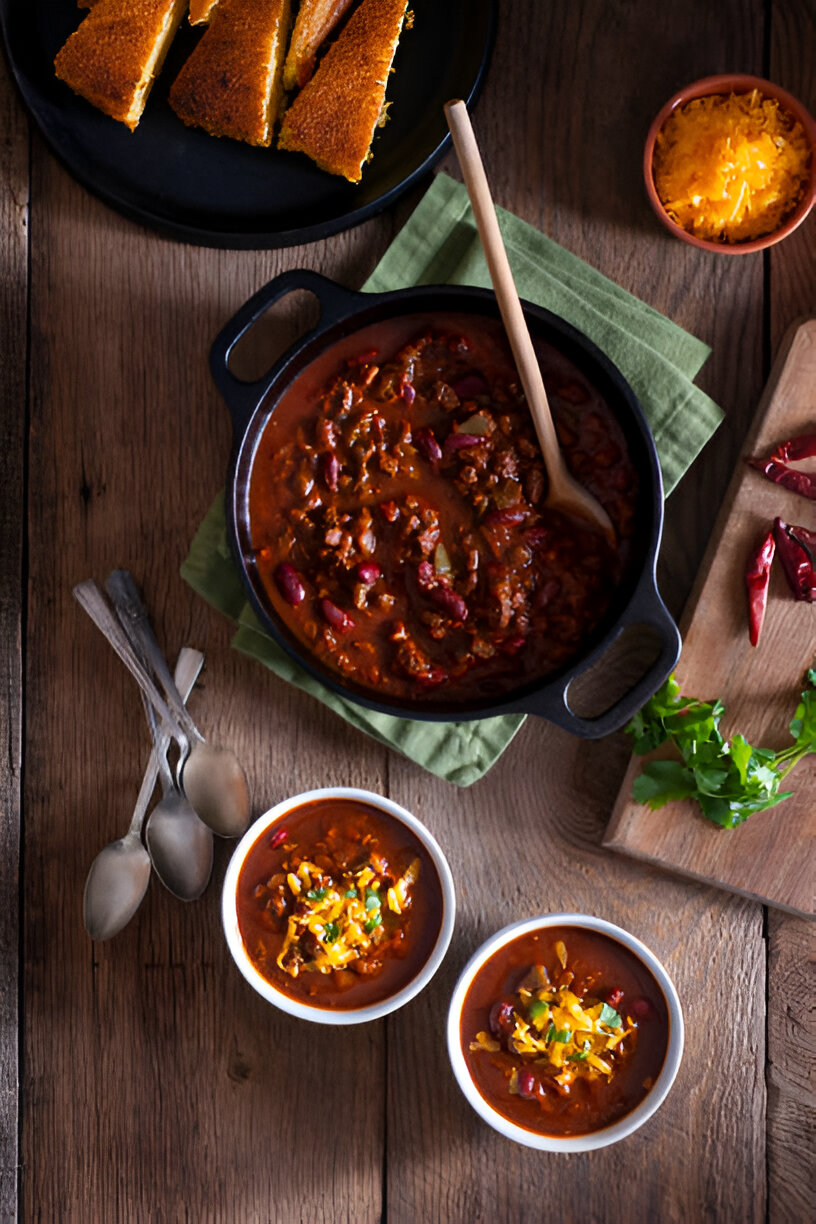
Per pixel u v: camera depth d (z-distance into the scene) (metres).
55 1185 1.02
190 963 1.02
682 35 1.02
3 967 1.02
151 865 1.01
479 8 1.00
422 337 0.96
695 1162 1.01
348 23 0.99
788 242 1.02
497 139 1.02
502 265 0.87
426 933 0.97
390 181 1.00
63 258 1.02
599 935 0.97
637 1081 0.97
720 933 1.01
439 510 0.96
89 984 1.02
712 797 0.97
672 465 0.99
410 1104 1.01
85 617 1.02
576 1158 1.01
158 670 1.00
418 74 1.00
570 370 0.96
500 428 0.96
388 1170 1.01
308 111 0.98
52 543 1.02
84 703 1.02
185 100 0.98
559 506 0.96
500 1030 0.96
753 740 0.99
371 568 0.95
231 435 1.02
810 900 0.99
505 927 0.98
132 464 1.02
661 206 0.98
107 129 1.00
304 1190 1.01
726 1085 1.01
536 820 1.01
